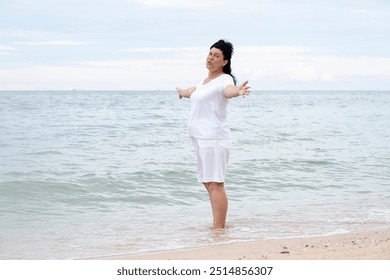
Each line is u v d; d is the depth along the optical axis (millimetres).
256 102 81000
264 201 9945
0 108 46906
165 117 34344
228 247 6344
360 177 12875
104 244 6770
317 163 14641
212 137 7602
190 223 8070
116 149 16781
